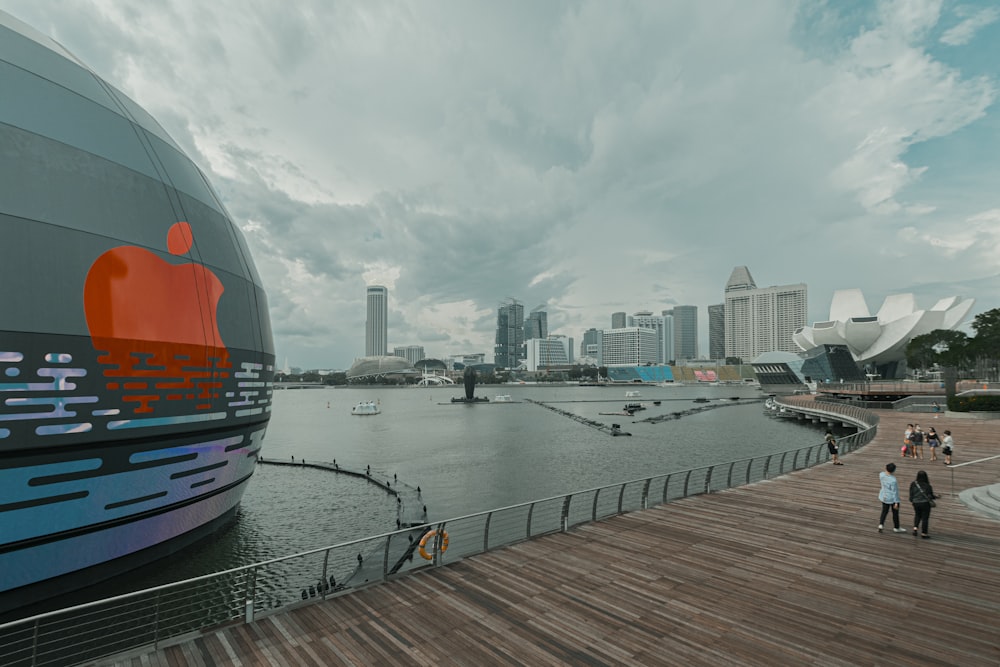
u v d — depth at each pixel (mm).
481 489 41844
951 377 67188
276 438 77875
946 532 16109
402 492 39750
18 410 14023
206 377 19812
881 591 11766
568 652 9297
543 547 14703
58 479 15125
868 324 164000
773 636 9812
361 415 124000
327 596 11555
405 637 9828
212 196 23141
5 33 16156
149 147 19594
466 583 12234
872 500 20266
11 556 14648
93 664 8992
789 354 174625
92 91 18250
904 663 8891
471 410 139625
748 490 22016
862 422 57094
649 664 8914
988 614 10633
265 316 25391
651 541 15242
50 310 14664
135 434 16938
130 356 16672
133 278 17047
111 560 17781
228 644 9641
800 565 13336
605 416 114562
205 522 22453
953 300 154500
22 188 14672
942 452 30391
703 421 100875
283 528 30391
